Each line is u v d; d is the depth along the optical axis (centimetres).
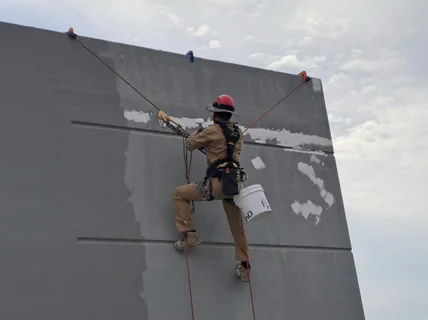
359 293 762
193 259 676
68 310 593
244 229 722
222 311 669
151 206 675
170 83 742
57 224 618
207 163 692
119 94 702
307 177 793
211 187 644
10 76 646
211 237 696
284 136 798
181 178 705
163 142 709
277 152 784
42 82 661
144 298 634
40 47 674
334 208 795
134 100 710
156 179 689
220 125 661
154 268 651
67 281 602
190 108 745
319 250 761
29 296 581
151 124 710
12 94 641
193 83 759
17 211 604
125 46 729
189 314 650
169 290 650
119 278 628
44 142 640
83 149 659
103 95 692
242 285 692
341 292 752
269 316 694
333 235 778
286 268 728
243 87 794
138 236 655
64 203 629
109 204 652
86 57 698
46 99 657
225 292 678
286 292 716
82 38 704
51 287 593
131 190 670
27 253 594
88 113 675
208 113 755
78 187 642
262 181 759
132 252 645
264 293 702
